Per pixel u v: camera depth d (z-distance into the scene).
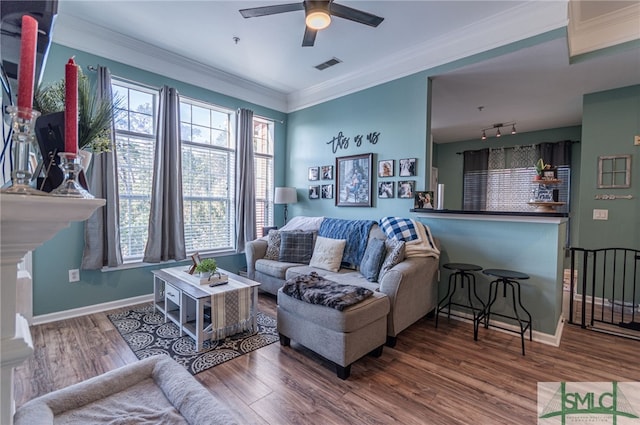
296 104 4.98
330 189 4.47
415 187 3.52
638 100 3.53
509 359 2.36
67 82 0.75
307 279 2.59
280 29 3.12
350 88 4.20
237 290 2.57
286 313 2.46
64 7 2.79
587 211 3.84
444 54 3.27
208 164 4.24
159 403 1.08
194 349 2.43
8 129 1.15
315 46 3.44
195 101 4.02
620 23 2.88
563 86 3.65
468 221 3.12
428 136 3.46
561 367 2.25
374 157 3.92
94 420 0.97
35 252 2.88
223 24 3.04
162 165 3.56
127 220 3.49
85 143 1.55
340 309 2.05
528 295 2.78
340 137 4.33
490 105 4.41
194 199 4.09
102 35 3.18
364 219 4.04
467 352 2.46
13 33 0.91
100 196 3.11
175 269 3.18
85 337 2.60
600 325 3.08
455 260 3.22
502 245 2.92
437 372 2.16
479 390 1.96
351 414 1.73
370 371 2.17
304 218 4.31
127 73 3.39
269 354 2.38
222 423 0.92
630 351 2.51
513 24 2.83
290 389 1.95
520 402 1.85
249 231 4.48
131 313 3.16
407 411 1.76
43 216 0.64
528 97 4.05
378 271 2.93
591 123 3.83
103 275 3.26
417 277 2.76
